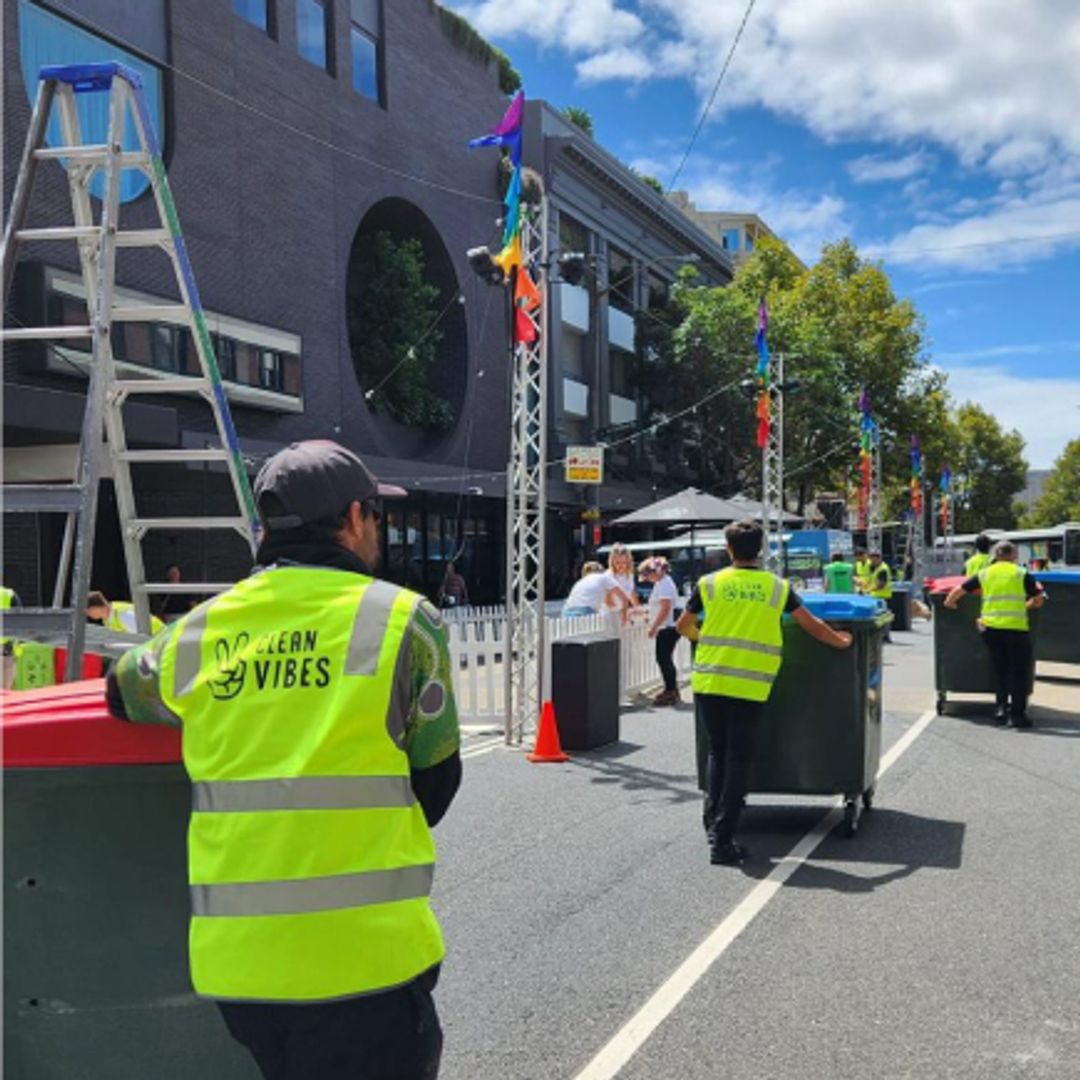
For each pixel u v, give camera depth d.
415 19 28.52
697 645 6.48
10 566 15.41
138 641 4.31
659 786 8.52
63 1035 2.44
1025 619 10.92
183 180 19.88
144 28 19.19
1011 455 76.94
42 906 2.42
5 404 13.62
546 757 9.59
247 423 21.75
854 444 40.22
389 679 2.09
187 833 2.39
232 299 21.16
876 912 5.45
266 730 2.06
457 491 27.58
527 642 11.23
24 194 4.61
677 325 43.81
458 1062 3.91
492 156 32.50
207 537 20.75
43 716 2.39
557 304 36.53
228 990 2.00
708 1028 4.16
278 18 22.89
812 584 29.03
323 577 2.20
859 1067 3.84
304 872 1.99
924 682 14.73
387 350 28.03
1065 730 10.78
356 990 1.99
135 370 18.27
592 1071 3.84
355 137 25.69
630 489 39.16
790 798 8.16
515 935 5.18
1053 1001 4.36
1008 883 5.89
